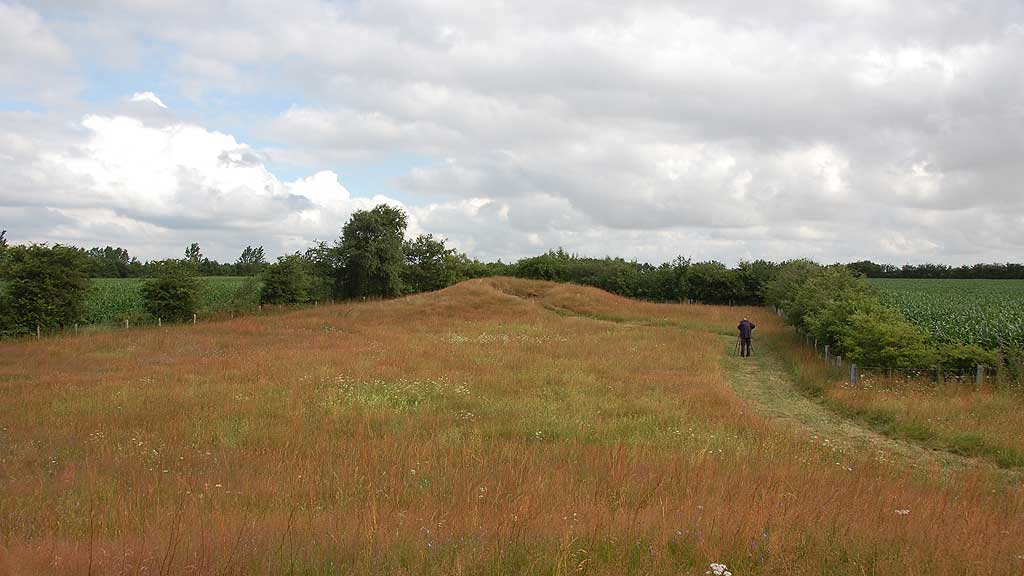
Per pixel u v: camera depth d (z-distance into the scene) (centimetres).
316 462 1079
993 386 1809
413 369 2219
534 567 540
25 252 3603
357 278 5406
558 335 3431
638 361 2516
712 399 1786
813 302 3133
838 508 767
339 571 540
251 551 587
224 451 1176
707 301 6128
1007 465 1238
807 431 1533
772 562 558
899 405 1631
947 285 7800
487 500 823
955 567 570
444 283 6150
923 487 973
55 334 3497
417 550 586
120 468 1066
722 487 894
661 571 538
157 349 2855
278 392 1794
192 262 4453
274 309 4734
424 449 1146
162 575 526
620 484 917
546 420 1467
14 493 891
